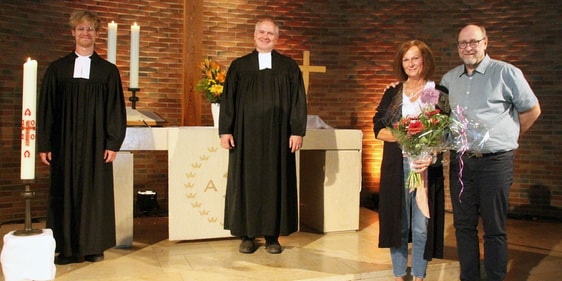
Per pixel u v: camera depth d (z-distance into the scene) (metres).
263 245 3.85
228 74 3.56
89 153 3.23
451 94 3.03
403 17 5.86
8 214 4.80
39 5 4.91
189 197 3.84
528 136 5.46
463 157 2.98
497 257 2.94
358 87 5.93
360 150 4.39
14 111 4.81
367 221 4.82
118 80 3.34
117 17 5.36
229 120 3.51
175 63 5.64
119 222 3.73
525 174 5.48
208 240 4.00
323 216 4.28
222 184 3.91
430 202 2.87
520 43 5.46
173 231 3.81
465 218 3.02
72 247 3.25
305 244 3.90
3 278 2.97
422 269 2.94
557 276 3.54
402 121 2.72
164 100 5.61
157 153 5.64
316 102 5.90
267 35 3.52
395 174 2.88
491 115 2.88
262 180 3.51
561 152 5.29
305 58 4.91
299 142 3.51
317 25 5.89
